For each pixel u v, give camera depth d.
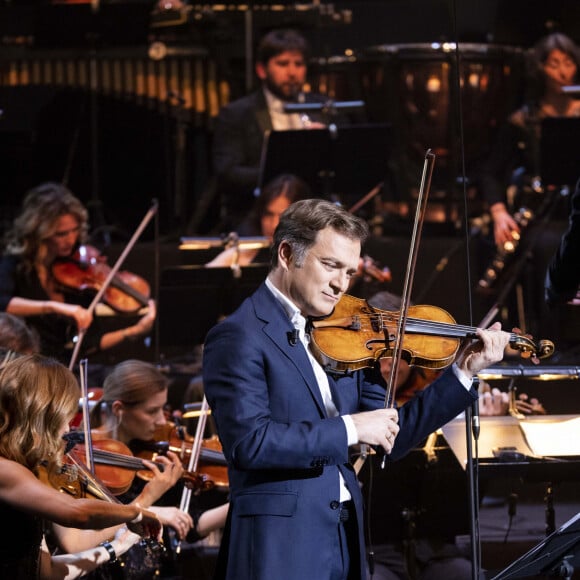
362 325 9.63
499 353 9.30
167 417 13.52
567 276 10.47
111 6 23.06
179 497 12.98
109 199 25.12
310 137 20.11
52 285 18.34
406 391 13.56
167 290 17.30
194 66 23.84
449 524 12.93
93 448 11.67
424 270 21.06
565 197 21.09
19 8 24.25
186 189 25.19
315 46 25.59
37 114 24.70
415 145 22.42
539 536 14.45
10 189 21.70
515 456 11.04
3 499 8.57
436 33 25.20
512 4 24.62
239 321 8.96
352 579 8.91
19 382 8.80
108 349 19.30
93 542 9.93
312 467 8.54
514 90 22.52
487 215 22.44
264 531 8.64
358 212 21.94
